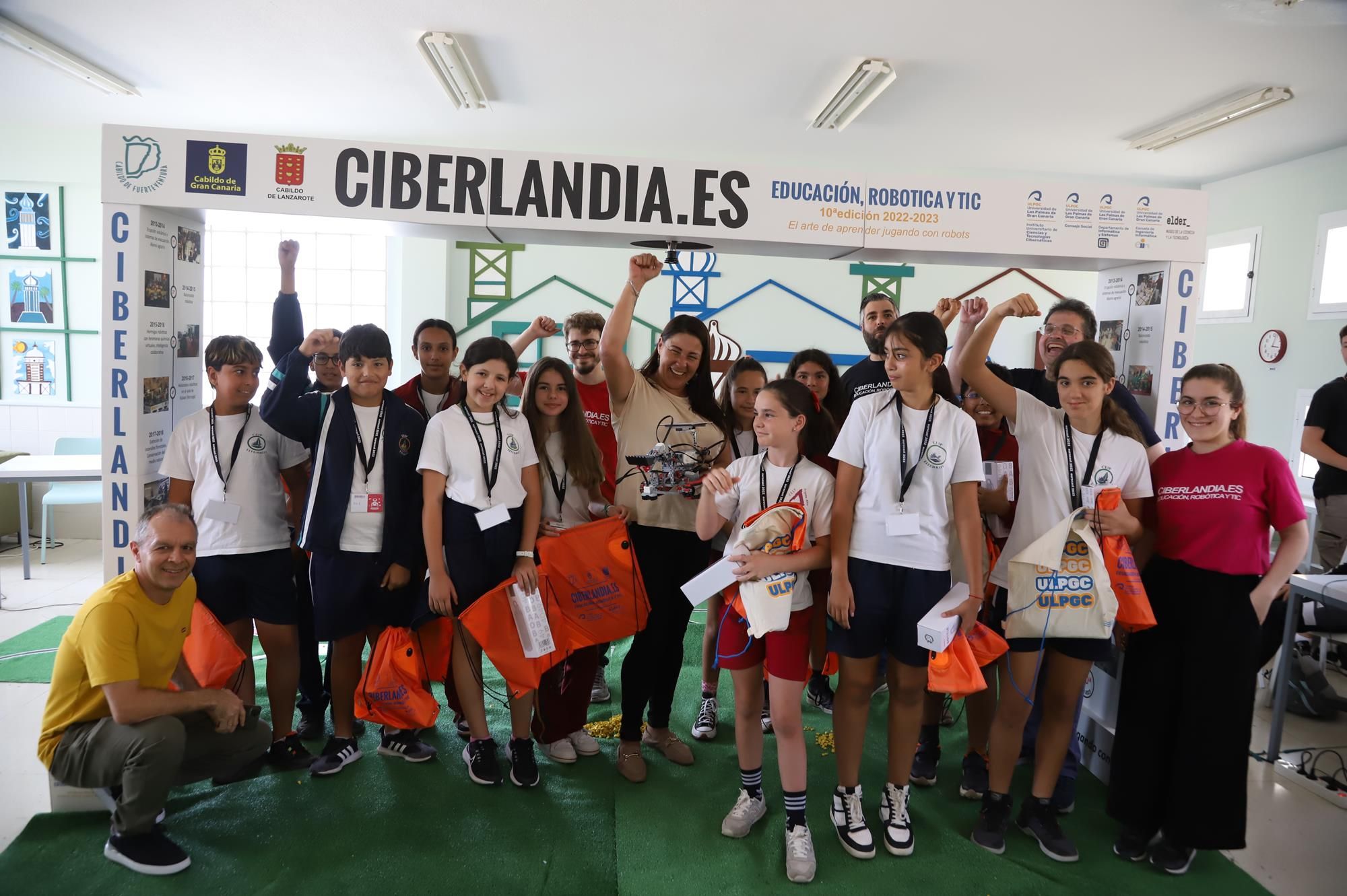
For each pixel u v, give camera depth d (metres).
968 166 6.96
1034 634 2.24
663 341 2.73
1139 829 2.32
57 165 6.25
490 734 2.77
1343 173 5.89
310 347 2.44
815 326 7.14
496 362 2.48
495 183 2.65
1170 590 2.30
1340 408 3.97
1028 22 4.14
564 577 2.56
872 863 2.25
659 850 2.27
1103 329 3.28
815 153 6.73
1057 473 2.32
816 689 3.35
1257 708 3.62
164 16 4.29
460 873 2.13
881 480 2.19
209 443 2.49
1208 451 2.29
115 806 2.14
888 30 4.29
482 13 4.19
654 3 4.03
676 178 2.71
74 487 6.20
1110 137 5.98
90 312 6.39
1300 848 2.45
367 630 2.70
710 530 2.34
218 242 6.82
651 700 2.83
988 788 2.41
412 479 2.58
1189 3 3.86
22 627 4.19
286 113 5.91
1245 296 6.68
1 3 4.14
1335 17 3.96
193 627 2.39
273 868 2.13
